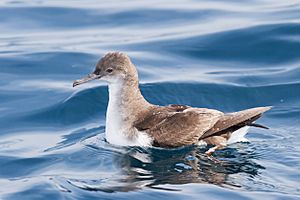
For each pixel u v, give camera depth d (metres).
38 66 19.39
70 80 18.62
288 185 12.77
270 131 15.84
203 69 19.28
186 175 13.33
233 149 14.56
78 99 17.36
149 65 19.52
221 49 20.30
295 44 20.06
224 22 21.92
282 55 19.80
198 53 20.20
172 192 12.41
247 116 14.27
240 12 22.77
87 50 20.41
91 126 16.39
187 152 14.40
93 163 14.17
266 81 18.41
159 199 12.15
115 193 12.46
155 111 14.77
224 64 19.61
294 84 18.19
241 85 18.19
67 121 16.67
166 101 17.61
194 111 14.60
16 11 23.33
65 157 14.53
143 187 12.72
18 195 12.59
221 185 12.72
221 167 13.66
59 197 12.41
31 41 21.20
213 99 17.72
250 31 20.81
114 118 14.87
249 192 12.38
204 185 12.74
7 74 18.89
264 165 13.75
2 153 14.80
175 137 14.34
